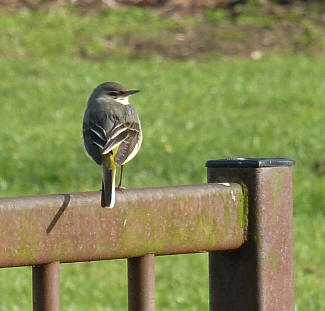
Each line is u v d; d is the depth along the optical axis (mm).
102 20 27734
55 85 22531
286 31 27062
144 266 3572
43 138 18094
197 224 3678
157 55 25484
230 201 3773
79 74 23500
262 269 3842
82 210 3385
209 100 21531
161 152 16938
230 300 3900
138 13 28359
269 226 3846
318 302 10594
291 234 3920
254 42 26375
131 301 3566
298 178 15875
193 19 27969
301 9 28516
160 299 10789
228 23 27703
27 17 27562
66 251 3361
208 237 3715
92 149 5133
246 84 22828
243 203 3816
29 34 26297
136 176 15820
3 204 3234
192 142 17594
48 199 3322
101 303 10688
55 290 3357
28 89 22203
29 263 3295
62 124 19562
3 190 15336
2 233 3229
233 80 23203
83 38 26344
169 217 3598
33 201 3289
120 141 5203
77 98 21609
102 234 3436
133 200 3504
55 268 3357
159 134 18203
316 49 26031
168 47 26047
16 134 18375
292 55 25562
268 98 21656
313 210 14391
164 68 24375
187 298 10805
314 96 21828
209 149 17297
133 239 3508
